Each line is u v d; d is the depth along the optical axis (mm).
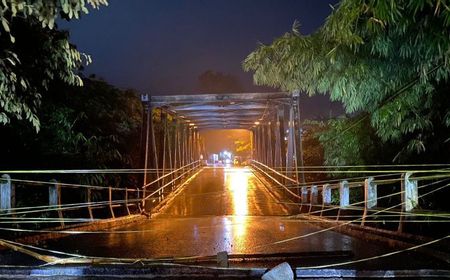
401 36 5211
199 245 7715
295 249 7074
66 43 7238
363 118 10680
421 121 7227
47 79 8047
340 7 4629
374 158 11047
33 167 10633
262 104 19047
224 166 44719
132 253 6938
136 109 22234
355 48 5355
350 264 5738
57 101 11859
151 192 15922
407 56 5473
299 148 16344
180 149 26141
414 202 7117
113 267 5531
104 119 16938
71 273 5473
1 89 6469
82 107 14805
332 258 6285
